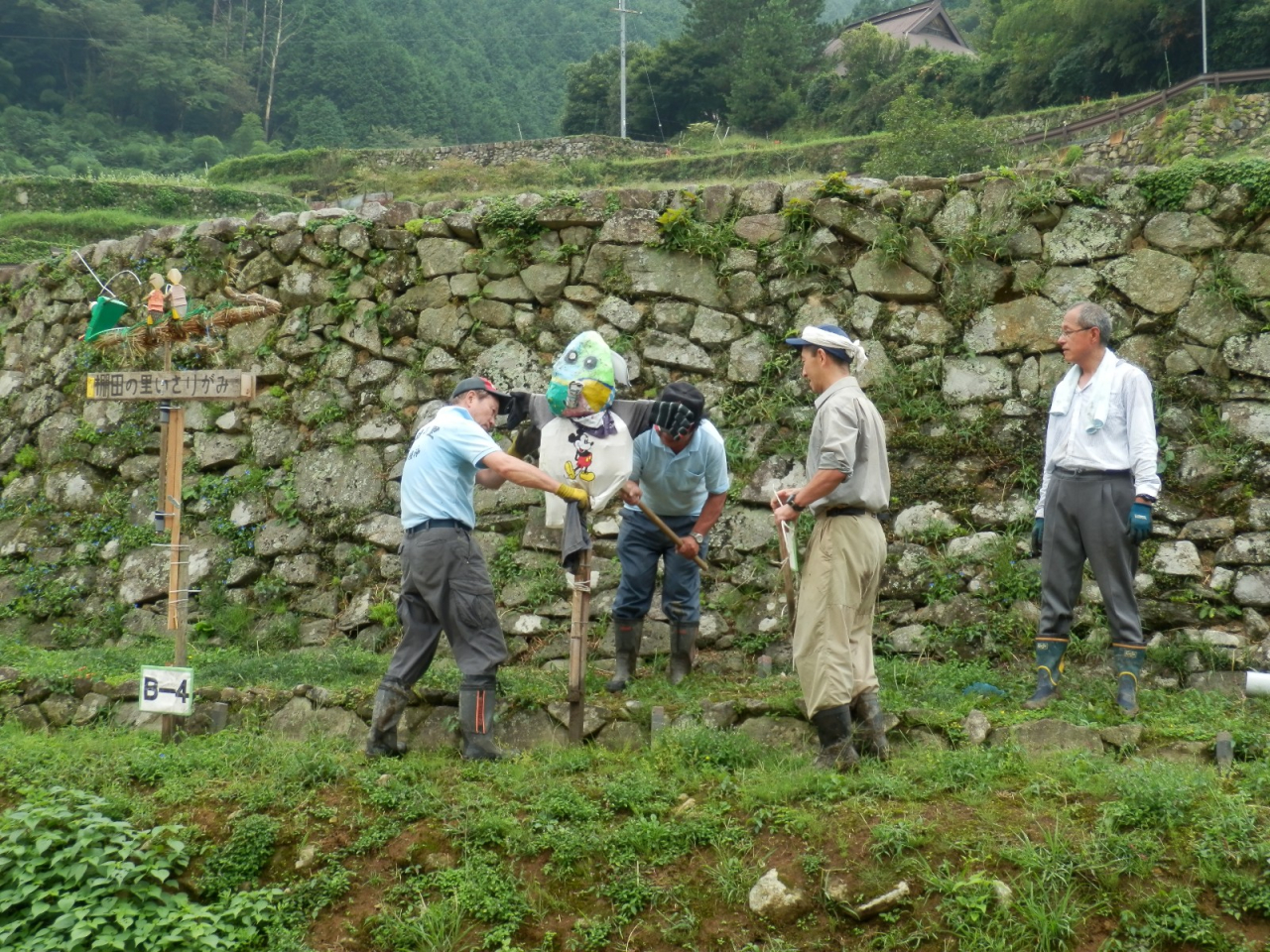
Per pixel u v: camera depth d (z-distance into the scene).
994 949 3.69
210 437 7.97
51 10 52.97
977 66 31.22
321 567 7.42
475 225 7.58
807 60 38.56
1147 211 6.38
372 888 4.31
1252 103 17.98
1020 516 6.26
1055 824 4.09
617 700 5.47
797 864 4.09
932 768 4.51
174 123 54.88
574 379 5.20
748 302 6.97
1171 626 5.87
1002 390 6.46
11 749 5.32
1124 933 3.72
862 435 4.71
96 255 8.90
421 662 5.12
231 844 4.50
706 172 26.92
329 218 8.01
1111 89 27.02
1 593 8.19
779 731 5.05
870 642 4.86
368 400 7.63
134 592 7.81
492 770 4.88
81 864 4.31
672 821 4.38
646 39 74.88
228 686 5.94
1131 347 6.27
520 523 7.09
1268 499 5.86
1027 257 6.53
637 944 3.97
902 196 6.78
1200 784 4.18
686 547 5.68
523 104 66.94
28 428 8.85
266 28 60.00
